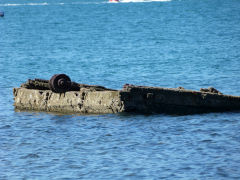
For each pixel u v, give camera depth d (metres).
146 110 92.38
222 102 96.00
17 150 73.19
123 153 69.75
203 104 94.50
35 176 61.88
